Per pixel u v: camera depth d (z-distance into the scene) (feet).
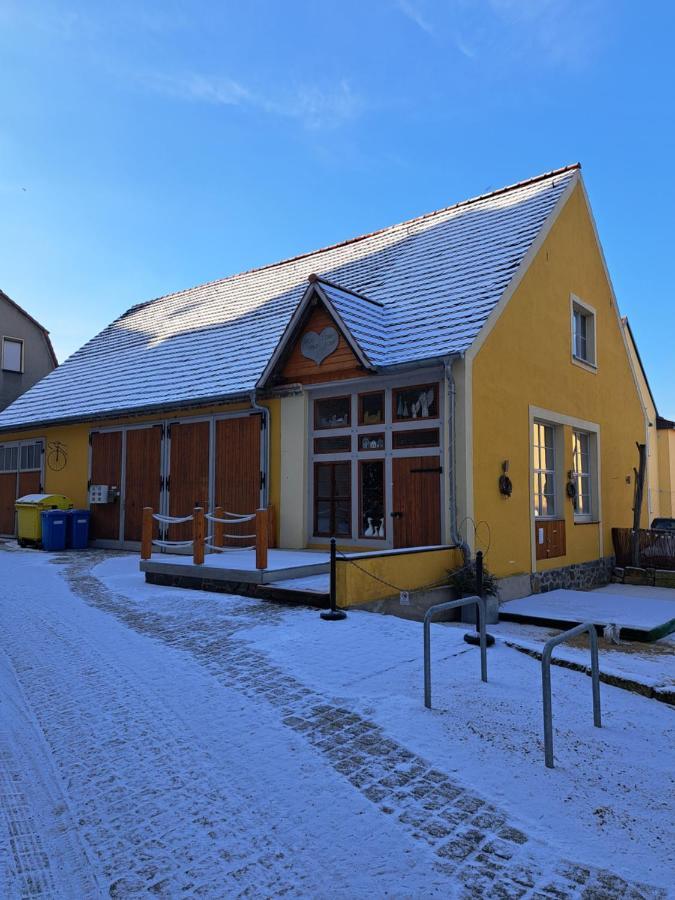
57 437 55.06
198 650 20.22
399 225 52.75
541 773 12.46
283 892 8.89
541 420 39.58
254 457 40.52
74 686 17.33
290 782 11.96
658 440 78.74
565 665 19.31
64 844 10.21
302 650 20.03
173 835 10.33
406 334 35.50
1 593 29.76
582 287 45.83
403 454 34.04
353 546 35.68
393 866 9.45
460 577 30.48
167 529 45.21
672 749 13.84
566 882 9.11
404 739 13.83
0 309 81.15
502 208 45.52
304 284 51.83
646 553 45.55
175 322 61.36
